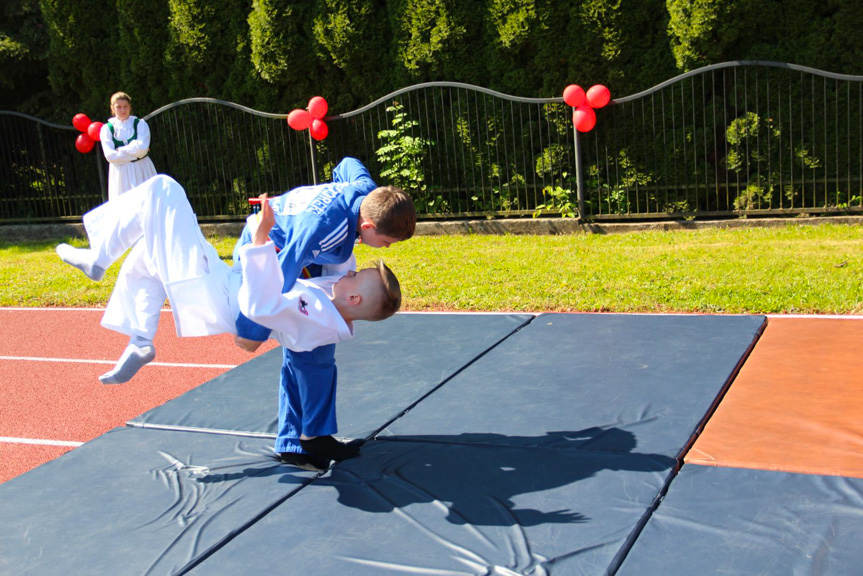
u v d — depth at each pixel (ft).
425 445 13.33
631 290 23.53
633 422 13.53
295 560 10.03
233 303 11.62
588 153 36.65
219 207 44.04
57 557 10.44
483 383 16.19
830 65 32.63
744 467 11.63
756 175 34.30
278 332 11.30
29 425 16.53
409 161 38.55
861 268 23.99
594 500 10.97
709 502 10.69
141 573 9.92
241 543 10.54
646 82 35.19
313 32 39.19
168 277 11.39
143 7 41.96
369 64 39.17
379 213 11.10
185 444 14.11
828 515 10.09
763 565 9.11
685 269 25.93
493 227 37.01
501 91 37.52
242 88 41.70
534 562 9.52
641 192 36.50
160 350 21.80
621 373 16.11
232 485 12.30
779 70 32.86
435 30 37.14
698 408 13.92
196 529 10.96
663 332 18.81
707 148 35.01
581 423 13.70
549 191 36.91
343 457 12.84
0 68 45.29
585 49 35.14
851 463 11.46
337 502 11.52
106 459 13.65
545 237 35.04
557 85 36.40
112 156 32.65
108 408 17.33
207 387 17.26
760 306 20.86
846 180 32.63
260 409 15.58
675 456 12.12
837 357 16.25
